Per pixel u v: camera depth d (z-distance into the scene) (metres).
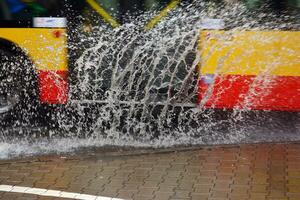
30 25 7.71
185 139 7.40
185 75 7.61
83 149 7.12
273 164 6.41
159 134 7.60
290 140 7.22
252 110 7.61
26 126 7.92
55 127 7.88
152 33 7.61
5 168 6.44
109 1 7.62
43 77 7.81
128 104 7.76
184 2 7.50
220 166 6.39
